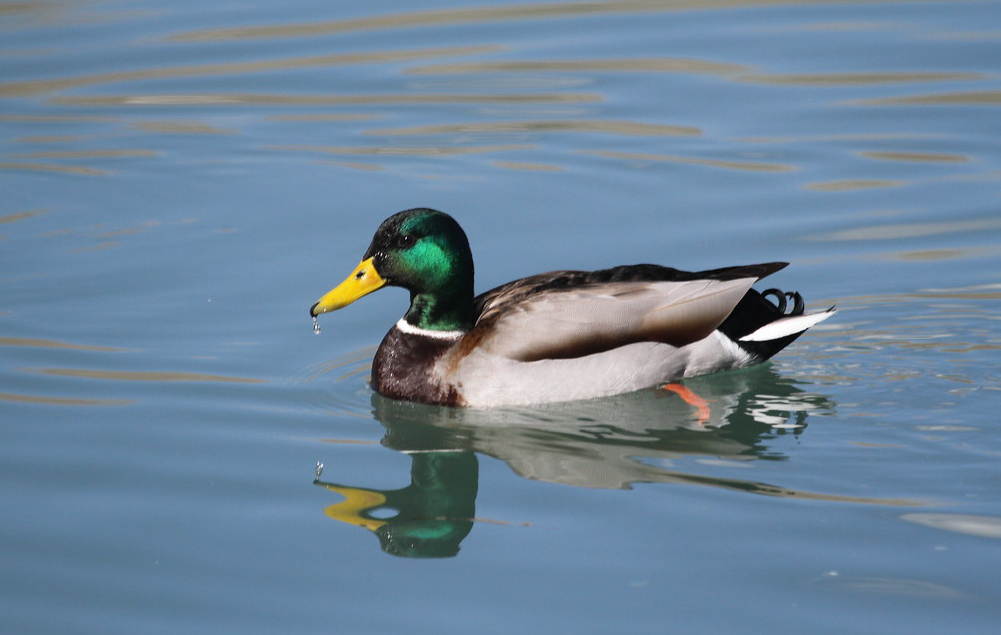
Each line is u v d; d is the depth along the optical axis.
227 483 11.00
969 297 14.48
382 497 10.80
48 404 12.38
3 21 24.28
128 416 12.21
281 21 24.22
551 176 18.22
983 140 18.81
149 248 16.28
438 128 20.08
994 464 10.94
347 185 18.16
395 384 12.76
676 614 8.87
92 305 14.72
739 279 12.66
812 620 8.77
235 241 16.45
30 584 9.39
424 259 12.52
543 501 10.60
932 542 9.68
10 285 15.23
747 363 13.02
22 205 17.70
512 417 12.34
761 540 9.79
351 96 21.25
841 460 11.14
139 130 20.30
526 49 22.88
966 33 22.69
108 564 9.67
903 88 20.70
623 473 11.11
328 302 12.59
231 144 19.75
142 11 24.75
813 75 21.28
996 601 8.93
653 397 12.59
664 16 24.23
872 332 13.80
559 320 12.35
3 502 10.58
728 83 21.12
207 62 22.52
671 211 16.97
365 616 8.95
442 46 23.11
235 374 13.21
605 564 9.52
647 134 19.52
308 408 12.56
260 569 9.61
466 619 8.88
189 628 8.84
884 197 17.19
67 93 21.42
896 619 8.77
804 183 17.72
